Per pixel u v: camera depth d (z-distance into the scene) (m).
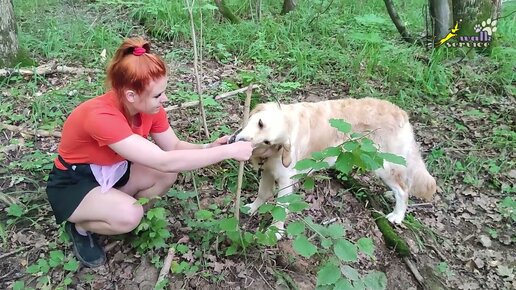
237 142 2.56
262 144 2.74
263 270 2.93
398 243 3.23
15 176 3.46
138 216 2.67
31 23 5.69
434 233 3.43
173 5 6.11
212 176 3.63
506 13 7.23
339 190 3.69
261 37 5.67
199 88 3.66
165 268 2.82
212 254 2.98
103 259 2.87
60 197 2.70
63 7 6.33
